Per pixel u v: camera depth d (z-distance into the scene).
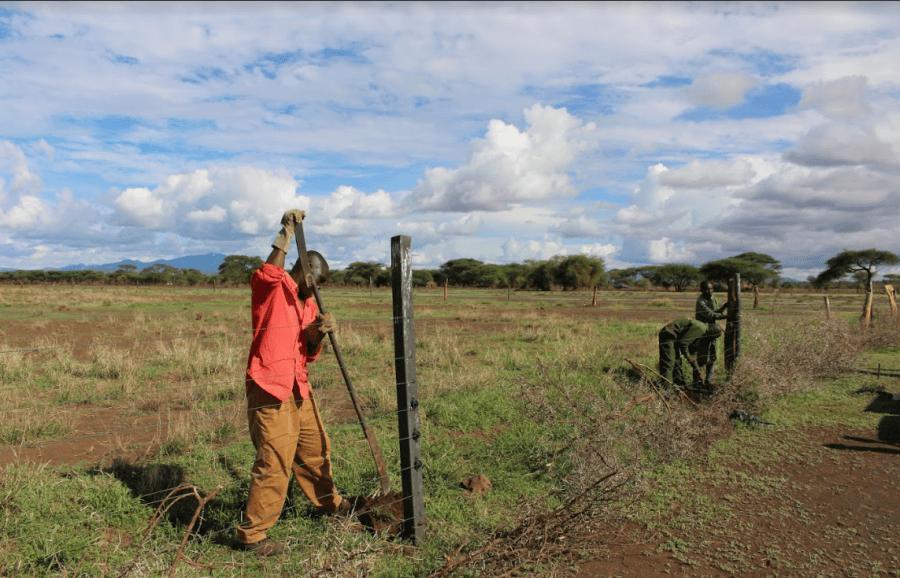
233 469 5.28
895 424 7.32
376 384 8.75
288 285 4.14
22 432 6.14
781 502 5.00
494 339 15.16
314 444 4.27
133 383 8.80
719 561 4.04
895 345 14.59
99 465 5.25
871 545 4.27
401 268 4.10
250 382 3.97
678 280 76.81
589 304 34.41
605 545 4.22
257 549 3.89
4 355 10.37
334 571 3.42
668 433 5.95
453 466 5.51
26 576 3.51
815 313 16.98
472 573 3.75
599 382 8.94
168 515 4.34
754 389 8.01
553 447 5.92
